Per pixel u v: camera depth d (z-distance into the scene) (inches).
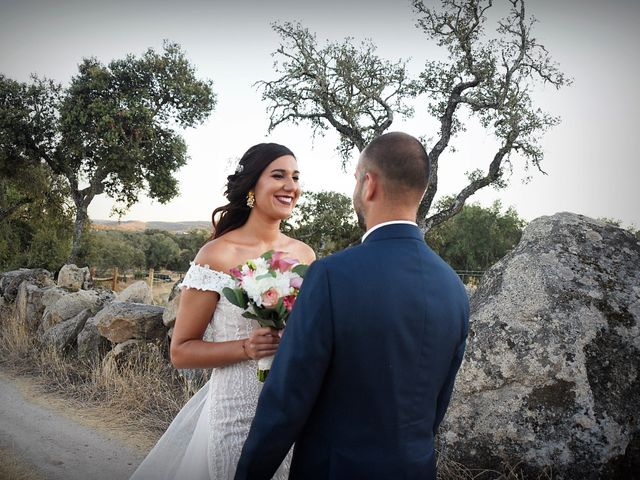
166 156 970.1
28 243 1130.0
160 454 97.3
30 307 311.7
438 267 62.4
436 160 822.5
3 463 142.7
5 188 1025.5
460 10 778.8
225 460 85.4
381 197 63.0
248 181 96.0
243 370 87.0
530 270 131.0
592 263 130.9
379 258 59.0
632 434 111.4
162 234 2108.8
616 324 120.8
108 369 212.2
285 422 56.2
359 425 57.1
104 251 1615.4
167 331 225.8
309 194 913.5
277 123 861.8
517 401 117.6
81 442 162.4
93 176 954.7
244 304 81.3
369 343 55.9
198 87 964.0
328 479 57.6
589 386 115.3
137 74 948.0
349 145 887.1
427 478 58.8
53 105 921.5
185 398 186.9
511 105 771.4
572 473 110.7
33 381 223.0
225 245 94.3
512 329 123.7
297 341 56.4
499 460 116.1
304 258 104.7
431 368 59.6
